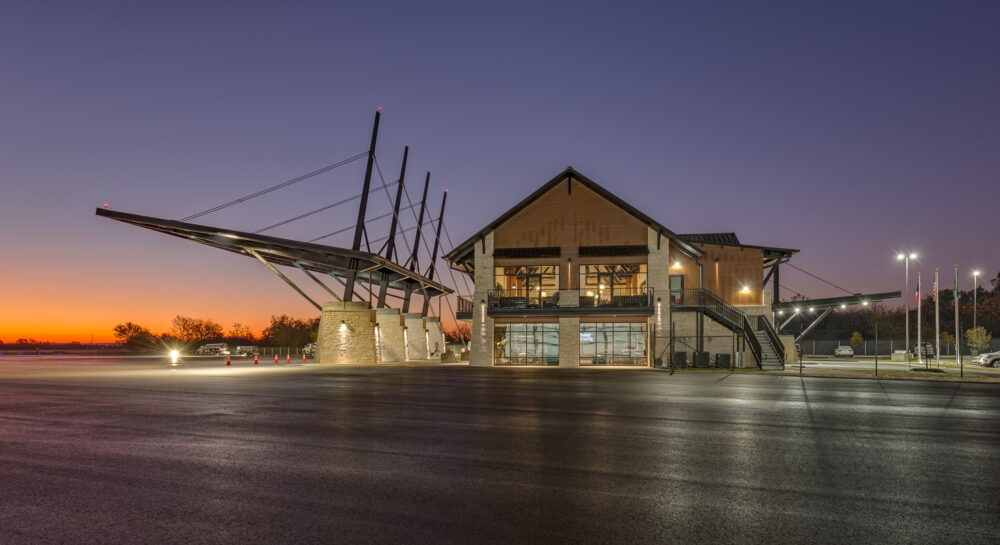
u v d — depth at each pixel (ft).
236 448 29.37
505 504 19.71
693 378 89.10
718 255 141.69
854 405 51.47
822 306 155.02
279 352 308.19
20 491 21.30
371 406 48.32
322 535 16.58
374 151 163.43
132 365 135.13
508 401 52.95
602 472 24.45
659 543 16.03
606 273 132.36
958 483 23.17
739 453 28.76
